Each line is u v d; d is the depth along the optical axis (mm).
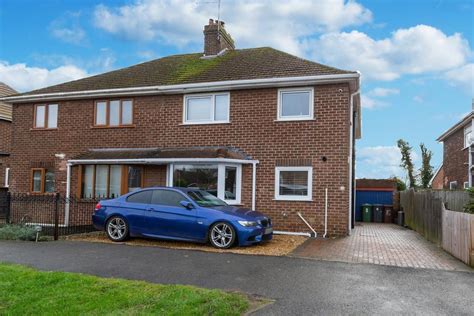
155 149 15656
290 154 13891
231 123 14734
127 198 11617
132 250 10016
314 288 6727
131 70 18875
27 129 17891
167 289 6324
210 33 18594
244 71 15250
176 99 15703
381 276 7625
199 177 14227
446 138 28328
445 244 10867
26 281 6723
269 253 9797
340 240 12438
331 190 13375
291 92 14148
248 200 14172
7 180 22312
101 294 6086
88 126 16922
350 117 14461
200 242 10703
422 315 5551
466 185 23406
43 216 16547
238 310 5508
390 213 22781
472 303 6098
